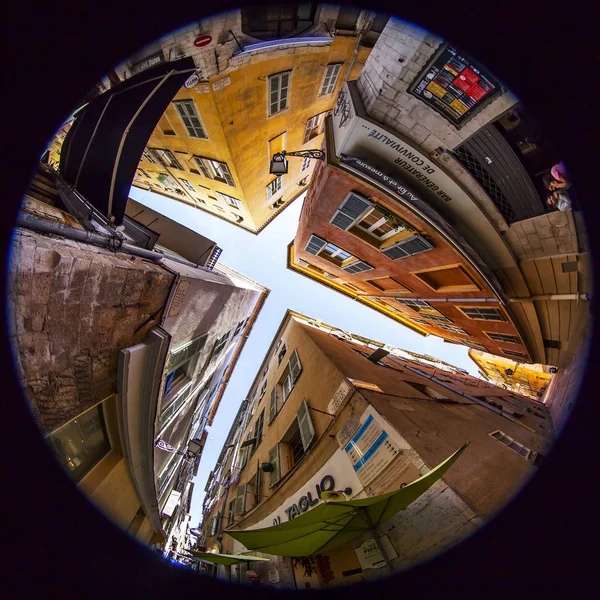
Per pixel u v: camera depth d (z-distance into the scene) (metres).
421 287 9.59
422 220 5.42
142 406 5.21
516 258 5.83
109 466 4.95
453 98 4.05
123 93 4.11
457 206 5.44
